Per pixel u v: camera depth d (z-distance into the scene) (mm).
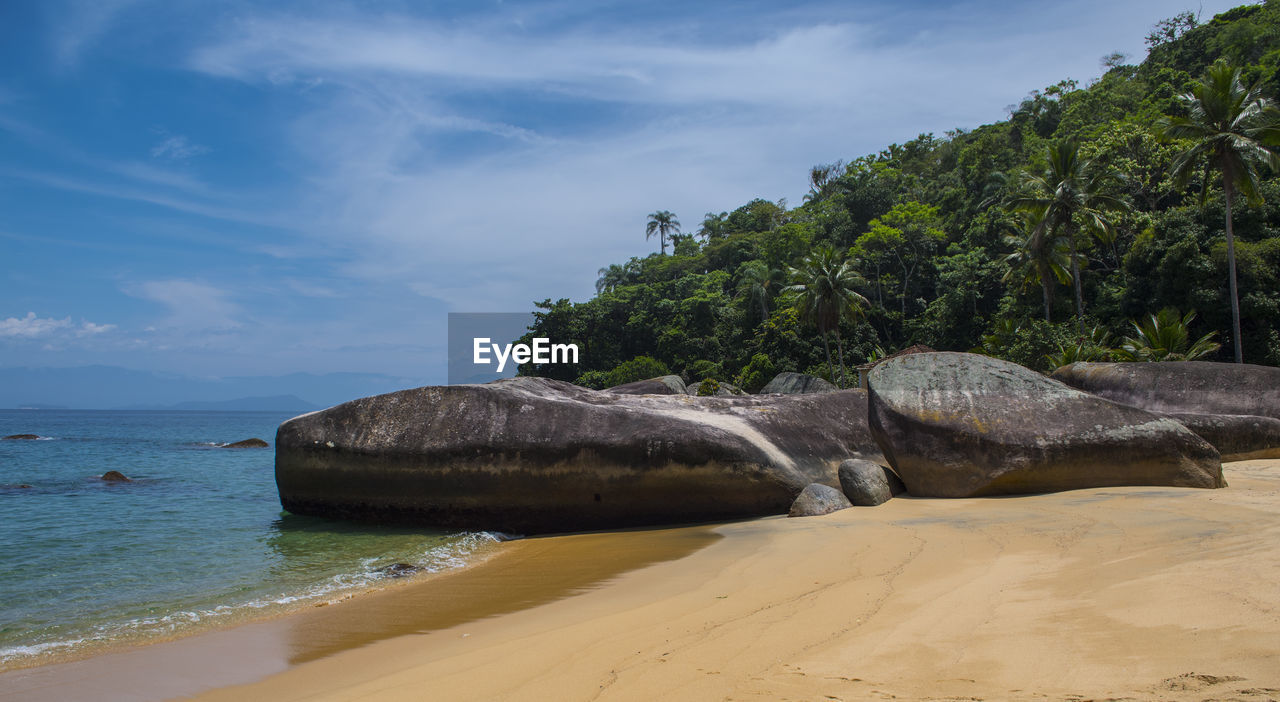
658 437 12102
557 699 4129
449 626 6445
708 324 70250
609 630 5648
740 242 84625
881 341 58625
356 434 13422
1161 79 58781
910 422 12055
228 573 9445
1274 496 9680
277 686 5094
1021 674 3807
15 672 5672
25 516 14383
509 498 12562
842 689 3820
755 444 12219
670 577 7789
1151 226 37188
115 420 122875
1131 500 9844
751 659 4516
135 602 8000
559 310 75875
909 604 5531
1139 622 4445
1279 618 4188
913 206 67375
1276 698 3115
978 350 44531
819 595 6117
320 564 9977
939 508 10758
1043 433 11461
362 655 5703
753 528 10688
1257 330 31969
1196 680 3434
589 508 12367
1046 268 37250
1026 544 7543
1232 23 57656
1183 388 17250
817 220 75625
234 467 26547
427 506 12938
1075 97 65000
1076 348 31891
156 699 4984
